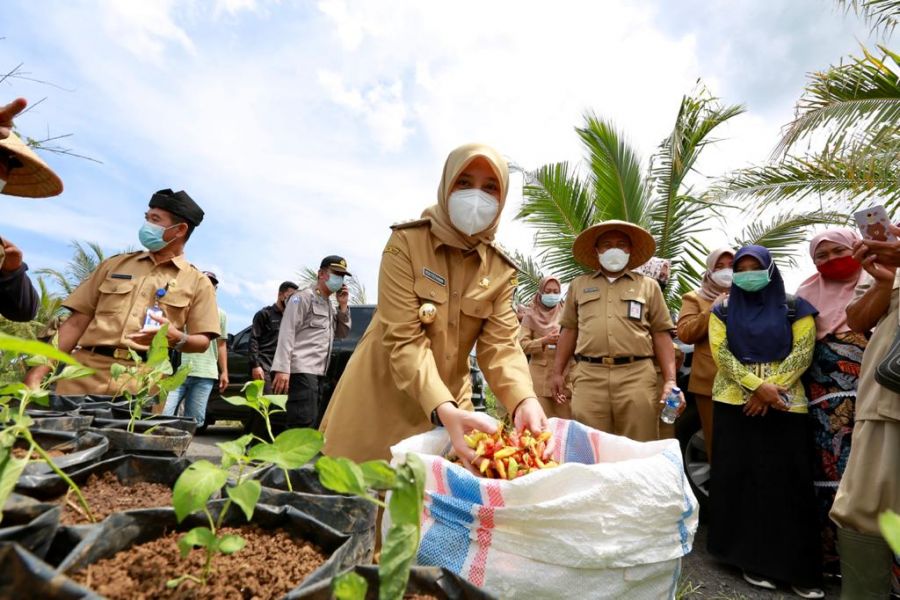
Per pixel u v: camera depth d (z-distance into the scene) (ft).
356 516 2.80
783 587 7.20
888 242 6.16
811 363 7.83
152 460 3.23
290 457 2.19
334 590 1.74
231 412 17.43
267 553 2.39
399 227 5.26
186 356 12.71
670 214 23.40
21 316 6.15
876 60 12.00
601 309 10.17
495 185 5.24
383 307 5.07
